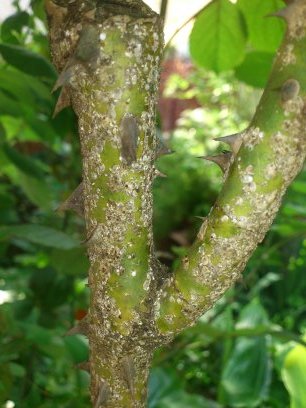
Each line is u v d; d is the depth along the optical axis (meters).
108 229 0.13
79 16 0.12
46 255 0.35
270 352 0.39
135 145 0.12
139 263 0.13
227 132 0.74
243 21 0.22
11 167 0.37
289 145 0.11
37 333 0.28
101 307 0.13
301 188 0.32
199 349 0.42
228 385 0.34
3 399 0.25
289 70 0.11
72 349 0.30
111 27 0.11
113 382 0.14
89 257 0.14
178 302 0.13
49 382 0.34
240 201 0.12
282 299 0.50
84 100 0.12
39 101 0.26
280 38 0.22
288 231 0.33
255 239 0.12
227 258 0.12
